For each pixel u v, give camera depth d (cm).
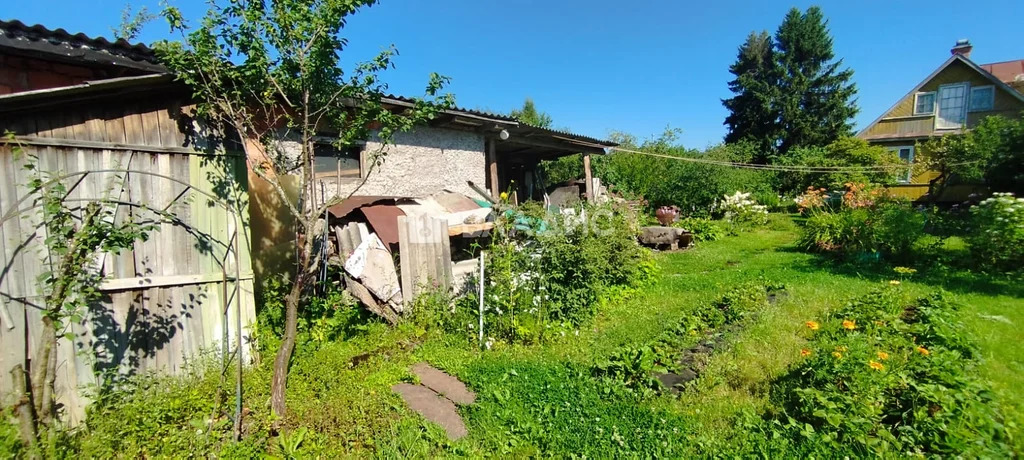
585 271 643
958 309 597
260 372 402
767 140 3341
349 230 603
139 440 316
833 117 3331
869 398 327
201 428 322
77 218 319
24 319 331
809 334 531
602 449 310
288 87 390
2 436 281
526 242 673
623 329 572
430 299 574
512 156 1518
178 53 348
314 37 353
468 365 461
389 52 398
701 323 581
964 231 1022
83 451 298
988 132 1585
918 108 2125
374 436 335
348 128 432
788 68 3431
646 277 852
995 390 374
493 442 327
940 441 293
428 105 425
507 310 565
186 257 394
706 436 324
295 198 604
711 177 1850
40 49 429
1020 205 816
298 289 379
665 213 1553
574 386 402
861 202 1154
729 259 1112
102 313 357
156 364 382
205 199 402
